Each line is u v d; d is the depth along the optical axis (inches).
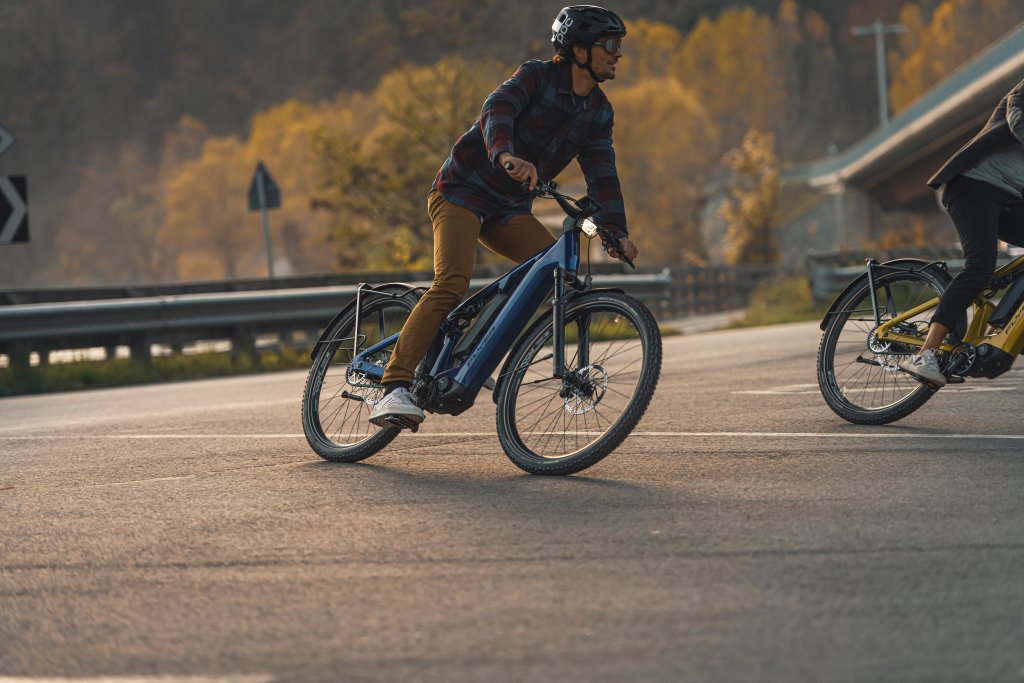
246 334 1443.2
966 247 564.1
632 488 473.7
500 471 524.1
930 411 646.5
